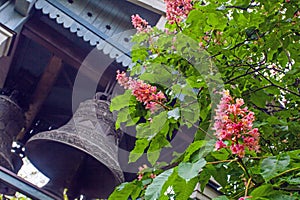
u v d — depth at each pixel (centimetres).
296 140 157
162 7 272
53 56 248
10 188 175
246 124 99
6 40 228
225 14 166
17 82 248
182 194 98
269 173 96
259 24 165
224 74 172
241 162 109
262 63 183
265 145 155
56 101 256
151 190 95
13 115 213
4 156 198
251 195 94
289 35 163
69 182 211
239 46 178
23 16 241
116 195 120
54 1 253
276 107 190
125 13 286
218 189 180
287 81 185
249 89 173
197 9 164
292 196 96
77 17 250
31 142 201
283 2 165
